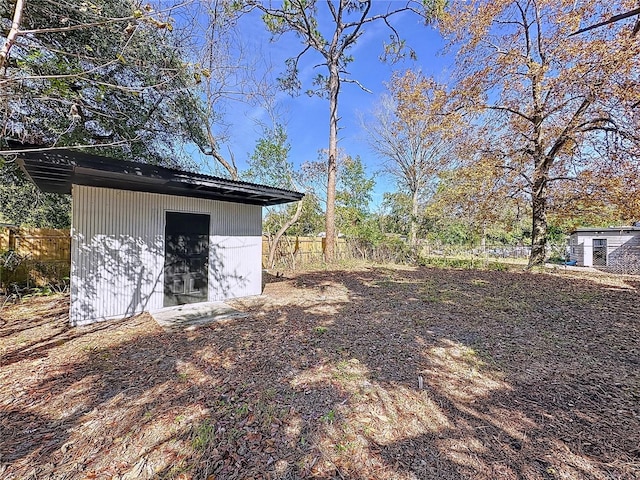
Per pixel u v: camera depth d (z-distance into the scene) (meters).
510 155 10.57
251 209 6.86
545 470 1.68
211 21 6.83
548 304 5.72
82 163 3.76
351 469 1.71
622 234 14.38
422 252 15.41
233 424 2.10
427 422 2.14
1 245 6.59
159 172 4.40
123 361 3.17
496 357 3.29
